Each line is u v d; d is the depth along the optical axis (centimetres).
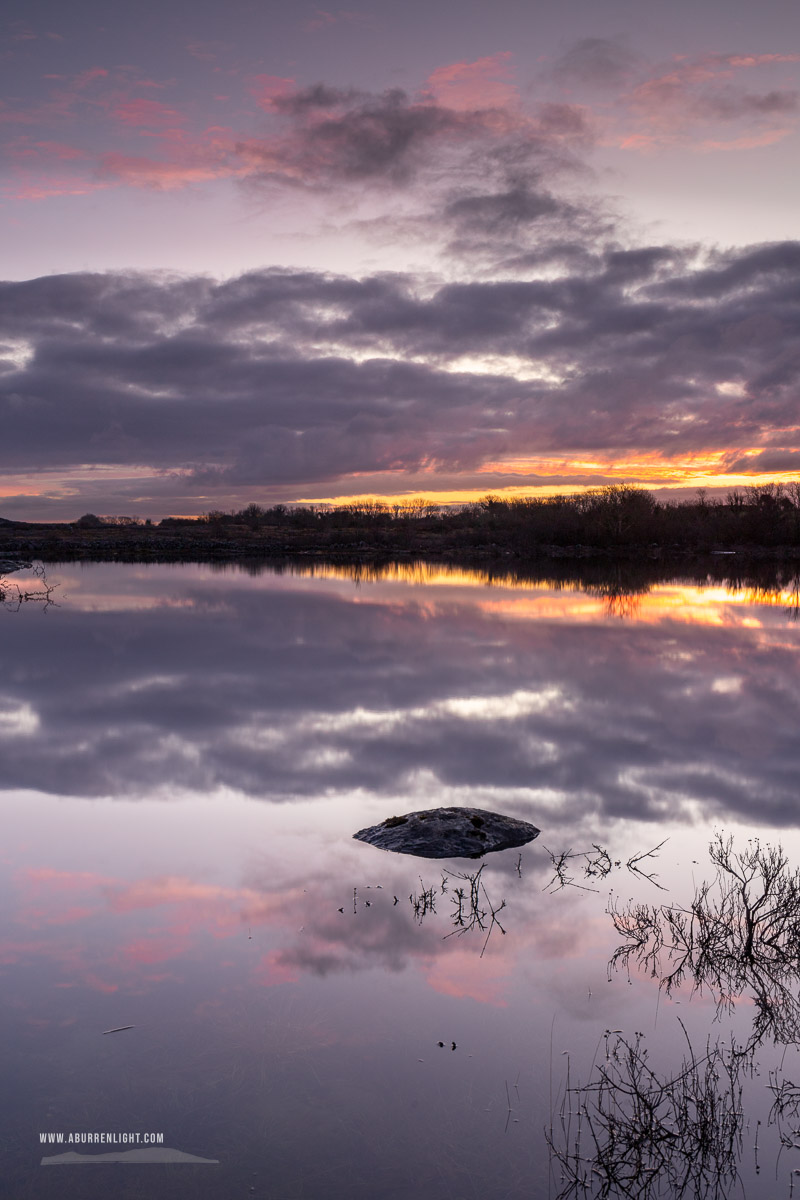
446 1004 528
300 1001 532
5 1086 451
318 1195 378
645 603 3262
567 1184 387
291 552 7669
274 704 1467
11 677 1734
